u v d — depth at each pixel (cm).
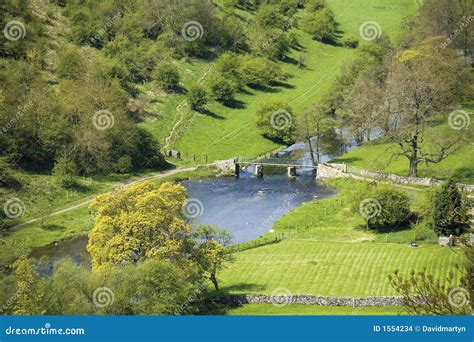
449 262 8988
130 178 13788
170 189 8156
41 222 11144
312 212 11656
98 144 13588
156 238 7781
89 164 13688
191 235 8269
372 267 9031
